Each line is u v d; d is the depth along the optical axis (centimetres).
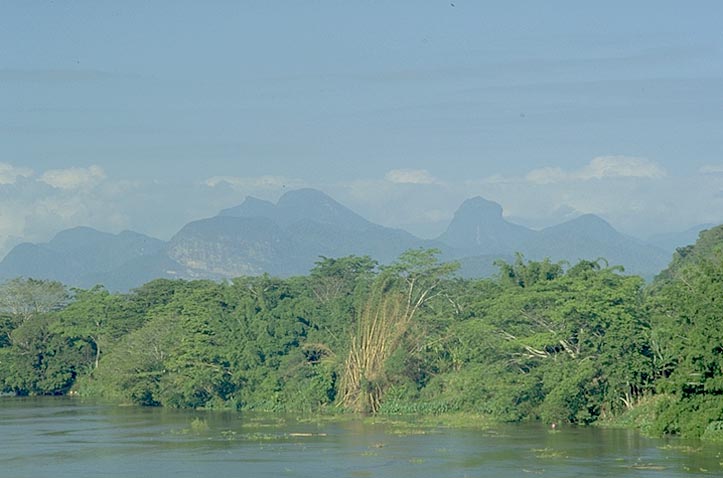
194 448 11788
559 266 17012
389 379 16775
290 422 15112
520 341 14388
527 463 10106
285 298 19938
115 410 18125
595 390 13675
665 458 10200
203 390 18412
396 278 18550
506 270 17288
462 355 16050
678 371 11800
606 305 13650
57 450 11788
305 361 18088
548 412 13762
